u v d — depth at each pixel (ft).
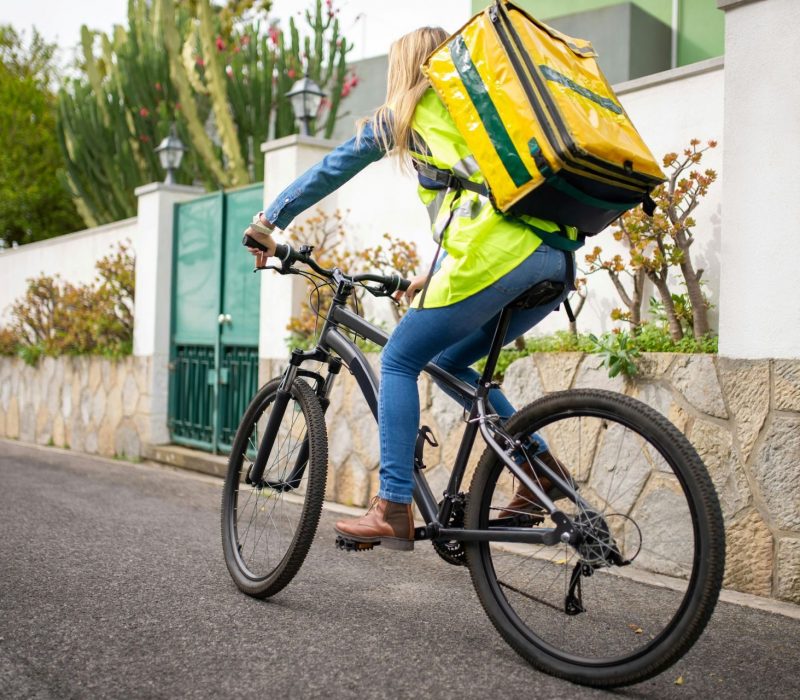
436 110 8.46
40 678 7.75
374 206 19.22
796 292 10.98
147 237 25.86
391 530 8.82
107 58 36.96
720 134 13.02
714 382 11.67
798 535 10.80
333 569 12.09
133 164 33.68
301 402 10.25
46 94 52.44
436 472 15.52
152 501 18.20
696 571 7.22
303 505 9.79
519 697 7.41
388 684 7.65
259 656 8.34
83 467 23.99
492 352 8.71
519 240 7.97
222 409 23.24
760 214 11.39
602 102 7.93
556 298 8.58
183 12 34.12
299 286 20.34
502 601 8.47
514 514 8.60
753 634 9.54
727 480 11.50
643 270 13.32
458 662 8.27
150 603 10.14
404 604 10.30
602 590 9.48
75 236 31.24
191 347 24.77
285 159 20.81
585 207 7.81
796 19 11.13
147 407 25.40
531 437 8.46
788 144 11.15
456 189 8.35
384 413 8.86
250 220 22.43
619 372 12.66
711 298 13.02
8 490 19.35
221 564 12.28
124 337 27.55
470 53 8.00
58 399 29.68
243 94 30.27
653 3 24.21
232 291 22.93
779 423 11.02
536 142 7.38
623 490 10.12
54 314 30.09
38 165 45.16
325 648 8.59
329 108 32.12
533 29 7.96
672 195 12.44
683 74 13.43
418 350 8.73
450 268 8.20
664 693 7.64
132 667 8.03
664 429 7.52
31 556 12.61
